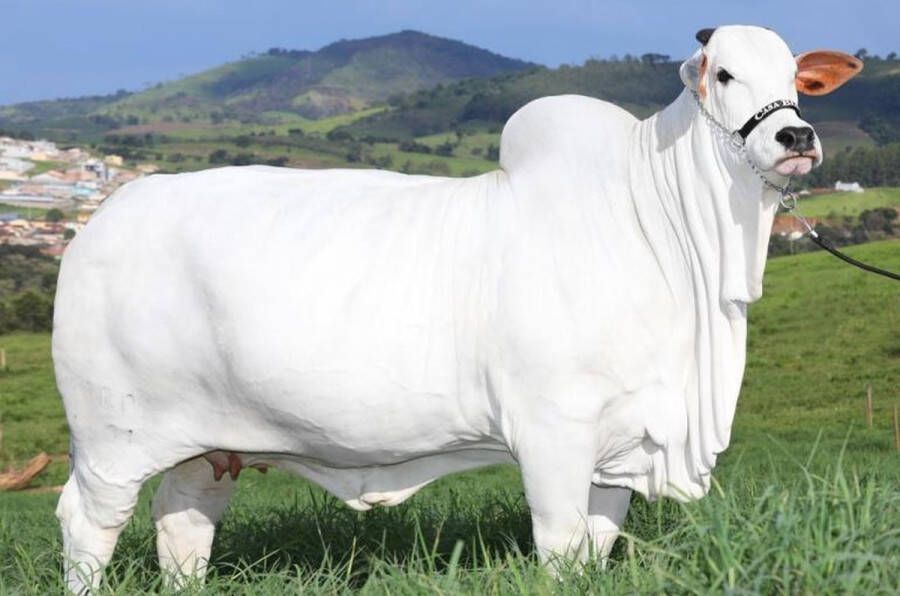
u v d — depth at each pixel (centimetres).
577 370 445
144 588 519
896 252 5728
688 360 465
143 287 496
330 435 477
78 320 507
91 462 516
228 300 477
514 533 619
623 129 485
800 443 2331
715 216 455
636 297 455
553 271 449
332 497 684
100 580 504
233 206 494
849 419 2933
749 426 2922
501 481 1456
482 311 455
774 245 7375
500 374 453
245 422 493
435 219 475
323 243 476
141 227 502
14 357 4909
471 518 655
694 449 464
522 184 471
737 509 405
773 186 447
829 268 5425
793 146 423
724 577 355
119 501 515
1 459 2934
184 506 545
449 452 489
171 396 499
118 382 504
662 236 465
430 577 411
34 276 8631
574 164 470
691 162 459
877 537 368
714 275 457
